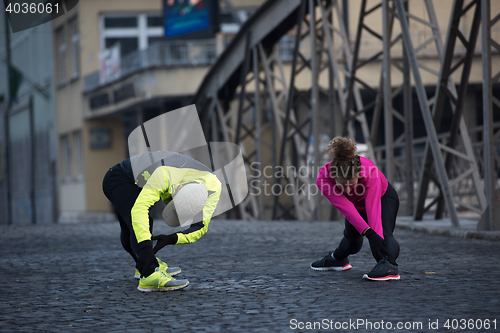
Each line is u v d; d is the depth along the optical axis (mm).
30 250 14773
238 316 7047
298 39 23234
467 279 8984
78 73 48531
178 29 40438
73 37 49875
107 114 44562
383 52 18672
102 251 14047
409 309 7133
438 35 17172
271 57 26844
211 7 39094
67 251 14297
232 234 17266
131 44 47469
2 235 19203
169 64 37781
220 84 30312
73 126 49094
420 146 38312
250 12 45781
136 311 7453
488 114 14320
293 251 12891
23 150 59500
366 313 7000
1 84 60125
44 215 55188
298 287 8688
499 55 33281
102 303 8000
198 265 11203
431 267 10164
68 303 8070
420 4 34469
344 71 21641
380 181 9055
